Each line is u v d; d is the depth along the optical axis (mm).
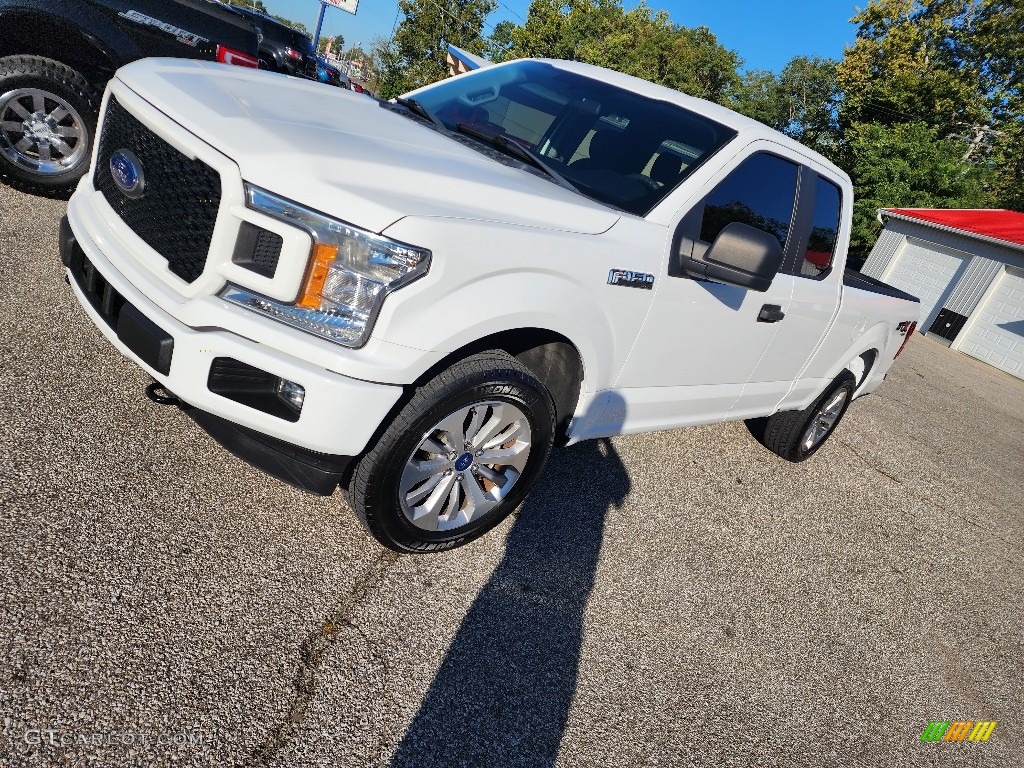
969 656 3385
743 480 4359
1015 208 31703
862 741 2588
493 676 2217
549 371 2703
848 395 4926
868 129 26406
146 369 2053
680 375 3172
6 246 3703
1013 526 5457
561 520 3176
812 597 3371
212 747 1682
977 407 10156
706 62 49219
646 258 2600
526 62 3797
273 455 2084
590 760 2070
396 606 2338
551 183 2717
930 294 18500
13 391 2631
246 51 5012
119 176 2186
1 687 1620
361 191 1909
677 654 2650
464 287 2055
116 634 1860
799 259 3607
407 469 2268
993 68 34438
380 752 1837
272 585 2227
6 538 2004
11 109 4176
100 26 4348
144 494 2381
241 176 1859
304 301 1909
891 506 4914
